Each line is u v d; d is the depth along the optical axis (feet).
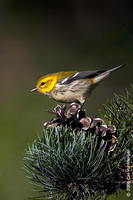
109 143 12.75
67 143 12.48
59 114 13.14
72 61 54.90
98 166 12.16
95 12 61.93
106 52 52.85
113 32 55.77
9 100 46.85
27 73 54.44
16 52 59.57
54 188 12.55
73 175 12.22
